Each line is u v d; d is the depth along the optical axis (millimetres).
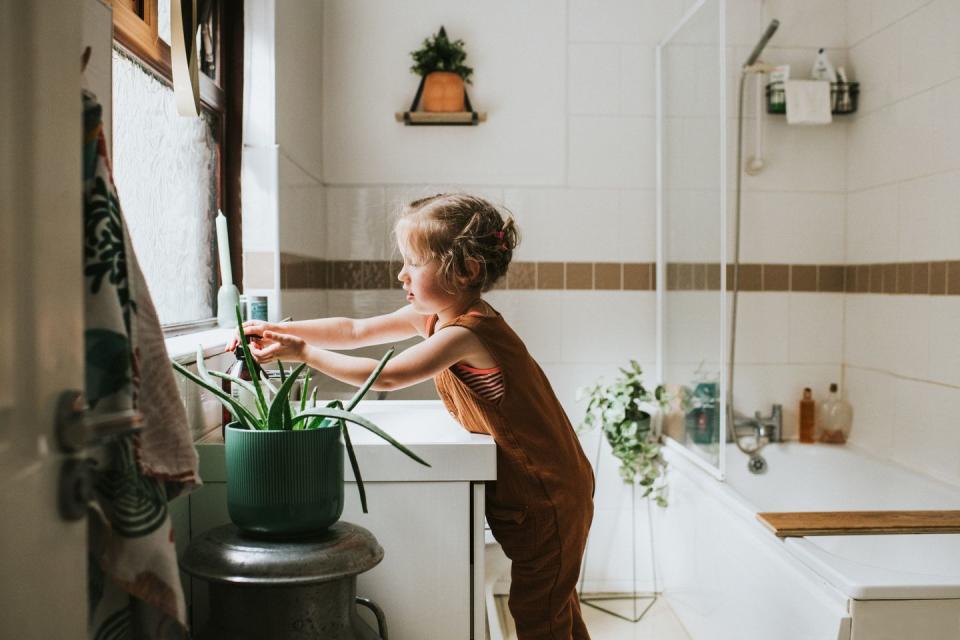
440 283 1574
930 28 2627
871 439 2975
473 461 1341
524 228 3031
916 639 1611
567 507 1532
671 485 2859
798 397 3141
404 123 2969
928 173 2639
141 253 1558
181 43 1398
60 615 651
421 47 2980
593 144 3041
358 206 2979
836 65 3148
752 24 3105
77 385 676
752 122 3109
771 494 2941
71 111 672
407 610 1345
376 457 1332
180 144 1812
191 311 1900
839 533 1884
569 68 3025
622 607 2902
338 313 2982
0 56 575
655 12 3039
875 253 2963
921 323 2680
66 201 663
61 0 656
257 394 1174
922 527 1888
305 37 2619
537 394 1554
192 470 912
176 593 849
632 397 2881
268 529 1084
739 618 2146
